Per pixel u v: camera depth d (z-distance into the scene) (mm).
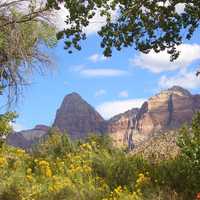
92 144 18703
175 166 15078
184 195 13430
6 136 18406
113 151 18422
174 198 13242
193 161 13312
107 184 14812
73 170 15586
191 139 13383
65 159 17188
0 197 13047
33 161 16766
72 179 15148
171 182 14227
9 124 18578
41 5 19297
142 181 14281
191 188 13742
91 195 13734
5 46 19688
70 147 18578
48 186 14234
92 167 16406
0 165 15195
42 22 19953
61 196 13344
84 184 14617
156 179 14617
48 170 15219
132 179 14867
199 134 13297
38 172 15492
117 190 13688
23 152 17484
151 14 14695
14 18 19516
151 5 14562
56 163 16672
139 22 14703
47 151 18453
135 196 13367
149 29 14758
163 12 14703
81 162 17016
